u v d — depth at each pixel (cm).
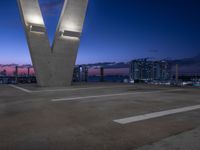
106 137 284
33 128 331
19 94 887
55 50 1400
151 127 334
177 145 251
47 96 809
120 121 378
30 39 1305
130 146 249
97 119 396
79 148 244
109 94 885
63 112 470
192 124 352
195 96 801
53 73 1410
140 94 884
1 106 562
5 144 257
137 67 6359
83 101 661
